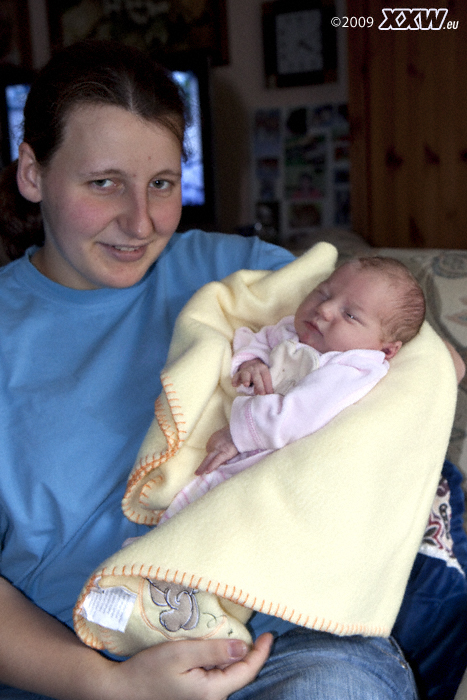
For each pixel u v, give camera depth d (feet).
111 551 2.99
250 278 3.49
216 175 9.30
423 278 4.33
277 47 9.54
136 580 2.56
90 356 3.11
